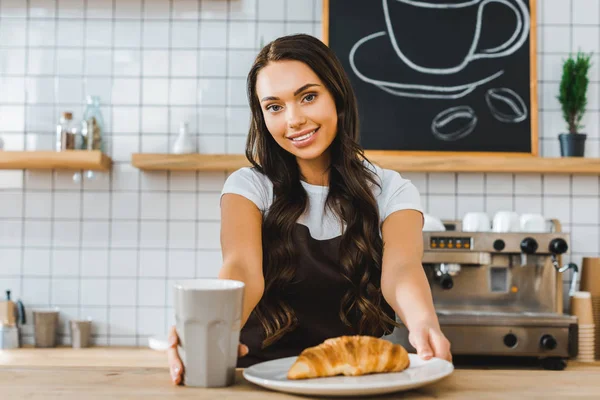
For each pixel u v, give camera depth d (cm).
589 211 283
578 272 280
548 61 287
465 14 283
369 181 136
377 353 77
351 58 281
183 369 76
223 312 74
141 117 285
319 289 134
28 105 285
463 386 77
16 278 281
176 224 283
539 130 285
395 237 126
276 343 136
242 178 134
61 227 283
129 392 72
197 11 287
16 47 286
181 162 265
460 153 278
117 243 282
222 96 286
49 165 269
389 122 280
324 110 118
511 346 230
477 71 281
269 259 132
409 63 281
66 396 70
